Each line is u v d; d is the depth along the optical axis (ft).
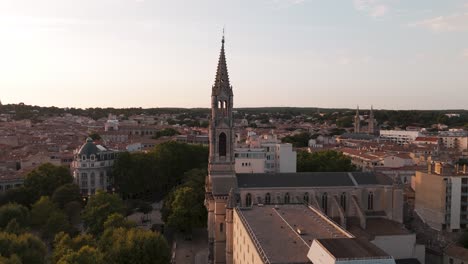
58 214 596.29
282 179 574.97
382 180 594.24
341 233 389.60
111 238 466.29
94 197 625.00
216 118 552.41
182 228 640.99
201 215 638.94
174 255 570.05
